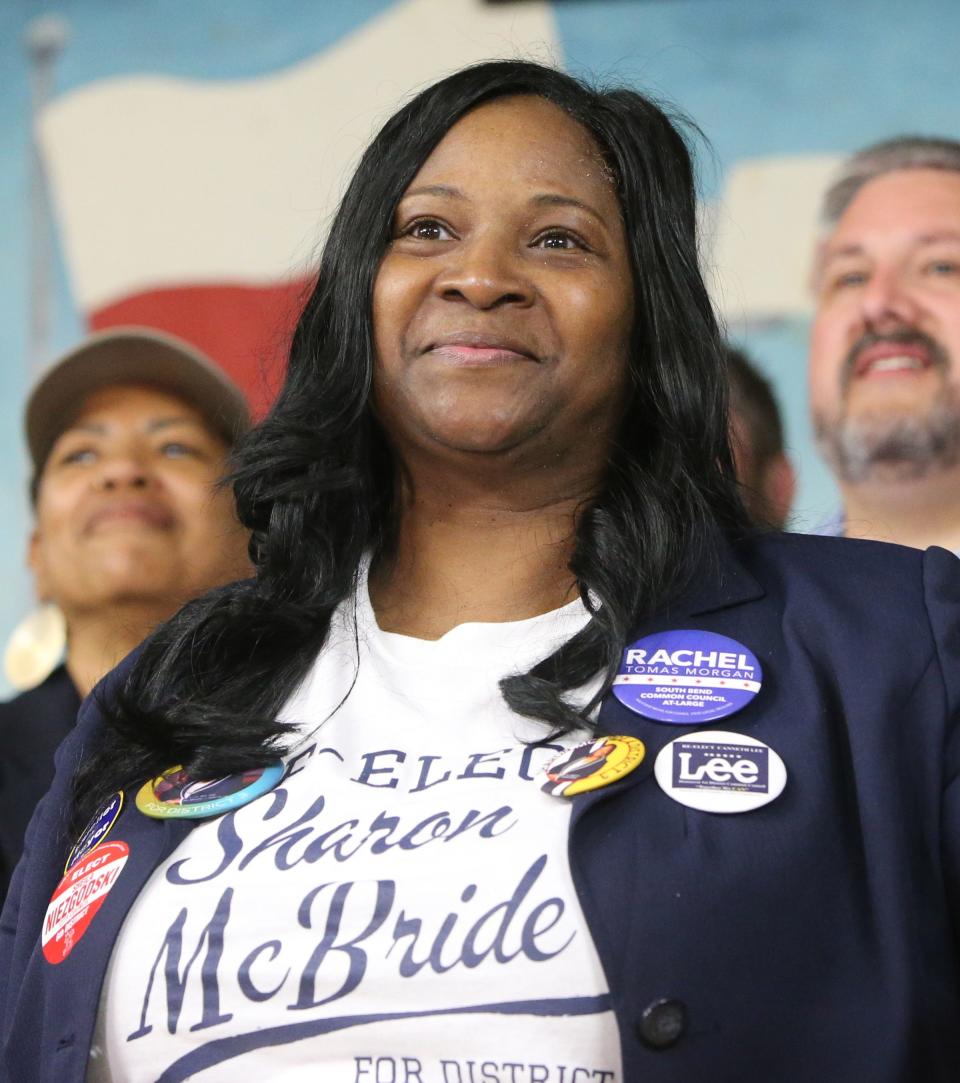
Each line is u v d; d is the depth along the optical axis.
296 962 3.91
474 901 3.85
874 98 8.27
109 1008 4.08
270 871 4.04
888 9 8.34
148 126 8.95
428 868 3.92
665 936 3.72
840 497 7.79
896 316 7.88
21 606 8.41
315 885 3.98
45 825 4.64
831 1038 3.68
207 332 8.75
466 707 4.24
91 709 4.78
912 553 4.36
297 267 8.74
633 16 8.56
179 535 7.93
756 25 8.44
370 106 8.81
